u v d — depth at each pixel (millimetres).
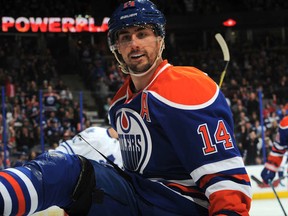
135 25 1713
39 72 14594
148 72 1770
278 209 6836
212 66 16500
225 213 1562
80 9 18266
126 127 1827
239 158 1638
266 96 11250
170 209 1725
